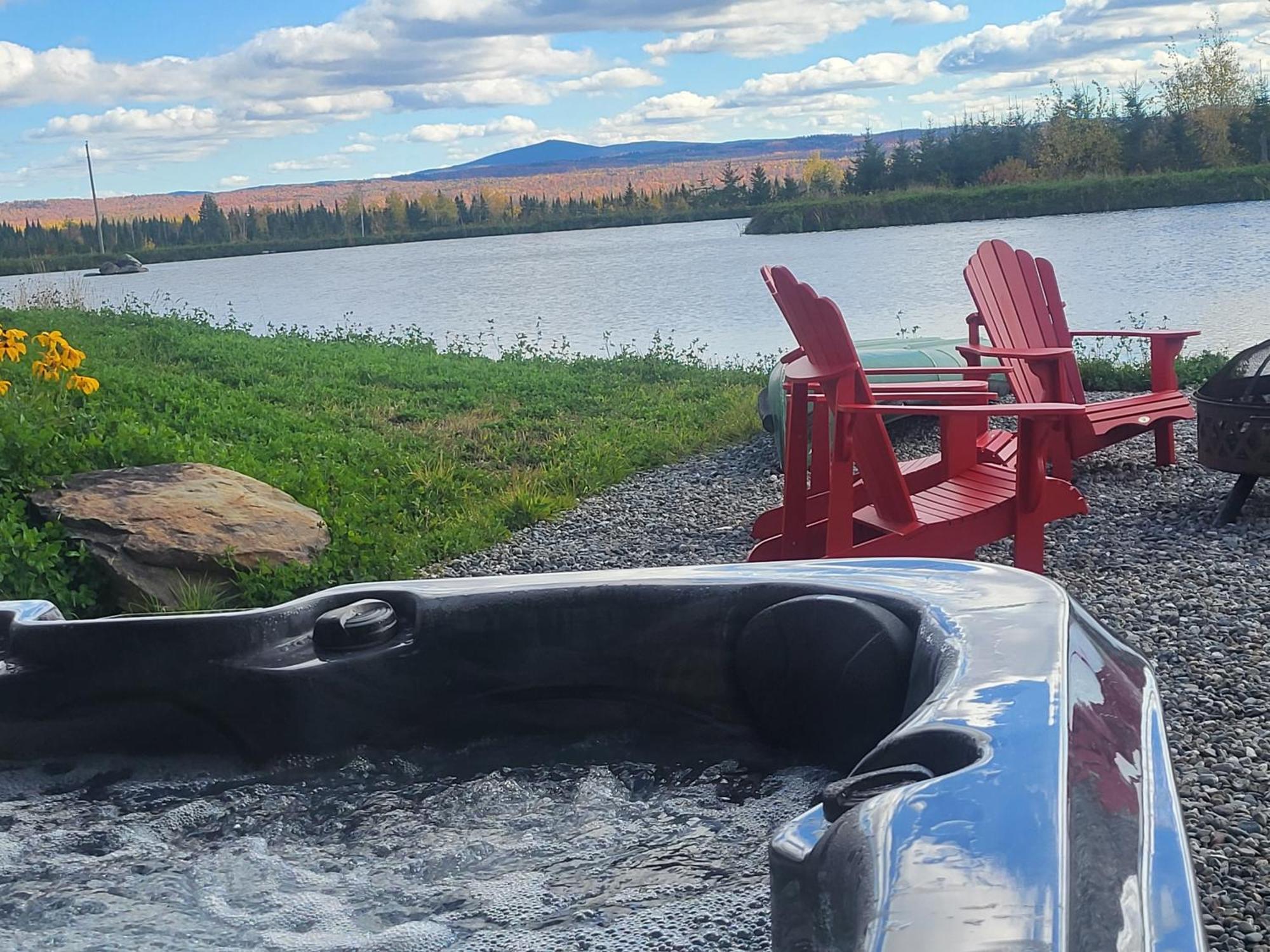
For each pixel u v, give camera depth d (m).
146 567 5.36
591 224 89.44
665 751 2.12
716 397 10.95
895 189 69.44
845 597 1.93
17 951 1.72
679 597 2.10
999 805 1.05
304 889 1.85
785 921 1.10
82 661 2.32
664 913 1.61
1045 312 6.80
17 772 2.36
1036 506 4.52
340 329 18.66
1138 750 1.32
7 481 5.74
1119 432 6.50
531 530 6.98
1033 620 1.64
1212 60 57.91
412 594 2.30
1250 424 5.28
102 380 9.88
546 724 2.19
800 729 2.00
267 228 98.38
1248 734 3.19
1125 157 60.62
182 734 2.31
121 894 1.88
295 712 2.24
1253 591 4.45
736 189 88.62
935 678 1.54
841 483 4.55
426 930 1.68
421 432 9.85
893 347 8.86
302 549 5.77
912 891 0.95
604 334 18.81
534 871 1.82
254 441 8.59
